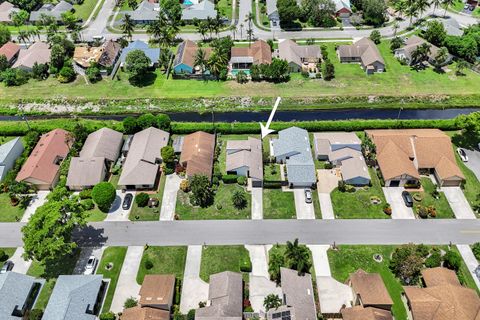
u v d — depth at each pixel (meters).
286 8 186.50
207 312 83.44
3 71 164.38
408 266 91.75
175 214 109.50
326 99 151.38
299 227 106.00
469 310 81.69
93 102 152.75
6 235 105.56
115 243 102.81
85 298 86.81
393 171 114.25
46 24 196.62
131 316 83.44
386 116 145.75
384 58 171.12
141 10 199.00
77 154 125.12
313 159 125.88
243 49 169.38
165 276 91.25
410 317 86.31
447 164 115.88
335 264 97.25
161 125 133.38
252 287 92.56
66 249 92.50
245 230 105.44
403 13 199.25
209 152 123.12
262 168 119.38
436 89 154.38
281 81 159.62
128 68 156.50
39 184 115.88
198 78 161.75
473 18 196.62
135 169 116.38
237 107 150.25
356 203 111.69
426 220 107.12
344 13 196.00
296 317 81.12
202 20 192.75
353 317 82.19
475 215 108.19
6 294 86.81
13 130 136.25
